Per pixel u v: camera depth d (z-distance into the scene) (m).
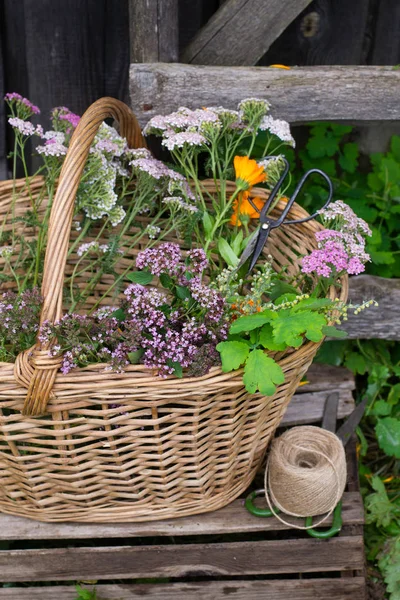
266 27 1.61
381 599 1.47
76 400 1.05
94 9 1.77
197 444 1.15
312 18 1.82
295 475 1.24
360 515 1.33
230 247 1.35
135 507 1.27
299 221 1.27
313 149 1.87
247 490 1.47
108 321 1.06
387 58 1.88
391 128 1.99
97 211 1.40
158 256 1.09
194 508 1.30
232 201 1.47
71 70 1.83
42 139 1.91
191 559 1.30
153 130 1.45
